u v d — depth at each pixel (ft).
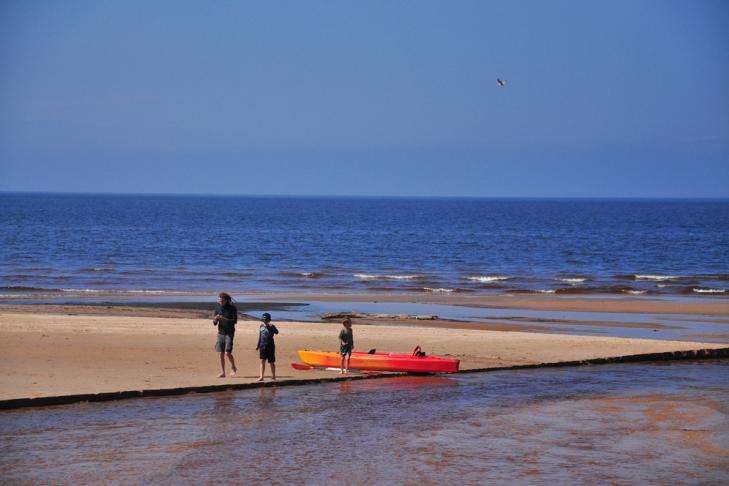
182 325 177.99
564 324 210.38
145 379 119.75
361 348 155.63
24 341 147.02
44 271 345.72
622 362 151.43
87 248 484.74
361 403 112.88
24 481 76.02
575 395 121.08
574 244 603.26
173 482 76.74
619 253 517.96
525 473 82.12
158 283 311.47
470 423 102.68
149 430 95.30
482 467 83.87
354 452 88.48
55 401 106.11
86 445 88.38
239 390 119.34
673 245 601.62
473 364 143.74
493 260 457.27
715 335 193.67
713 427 102.42
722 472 83.46
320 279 338.95
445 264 428.97
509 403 114.83
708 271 405.80
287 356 145.48
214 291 287.69
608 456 88.69
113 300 252.21
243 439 92.53
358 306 246.47
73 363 129.59
